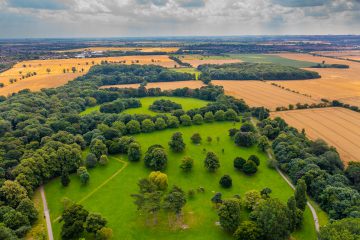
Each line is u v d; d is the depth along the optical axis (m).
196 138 173.88
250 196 114.75
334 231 84.31
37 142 154.12
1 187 112.06
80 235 99.25
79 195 123.69
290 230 95.88
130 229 103.44
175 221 107.69
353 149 160.62
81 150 163.88
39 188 128.88
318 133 182.12
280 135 165.75
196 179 136.50
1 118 180.88
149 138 182.88
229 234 100.88
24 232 97.69
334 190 112.62
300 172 129.62
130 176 138.88
